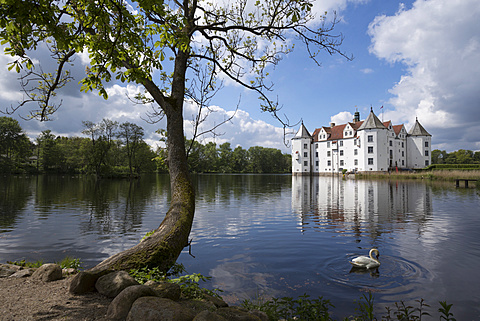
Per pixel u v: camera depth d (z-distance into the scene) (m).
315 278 5.58
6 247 8.05
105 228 10.61
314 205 16.70
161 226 4.95
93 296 3.26
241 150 131.62
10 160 69.19
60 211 14.75
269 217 12.77
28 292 3.38
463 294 4.79
